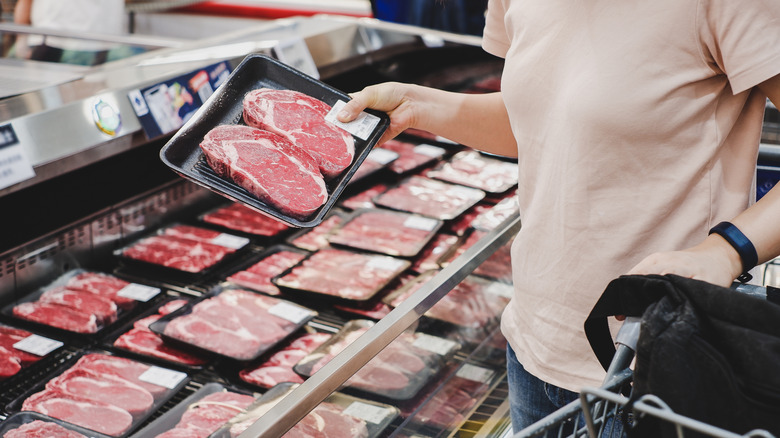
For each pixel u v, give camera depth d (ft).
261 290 7.07
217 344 6.19
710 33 3.66
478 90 9.42
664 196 3.97
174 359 6.13
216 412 5.50
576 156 4.03
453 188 8.92
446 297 5.54
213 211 8.47
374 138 5.00
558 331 4.37
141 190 7.63
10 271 6.55
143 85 6.60
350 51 8.77
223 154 4.53
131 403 5.63
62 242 6.97
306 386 4.18
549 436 4.69
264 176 4.46
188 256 7.47
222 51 7.64
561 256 4.25
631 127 3.85
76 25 11.88
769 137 7.08
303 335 6.53
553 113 4.17
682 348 2.81
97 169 7.07
